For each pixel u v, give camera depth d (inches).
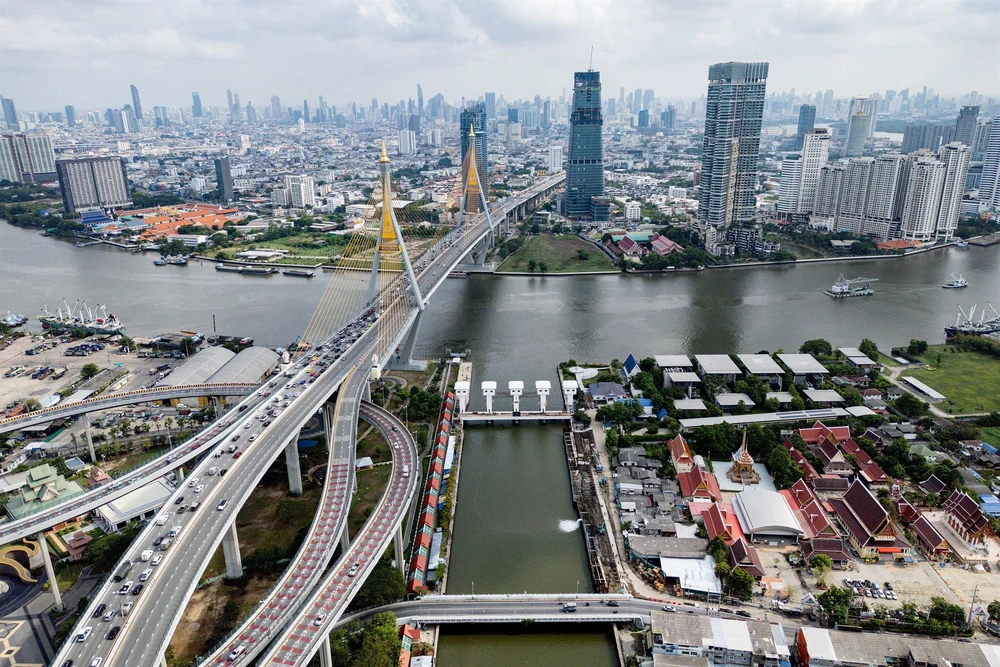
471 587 7741.1
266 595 6540.4
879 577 7662.4
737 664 6378.0
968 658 6131.9
